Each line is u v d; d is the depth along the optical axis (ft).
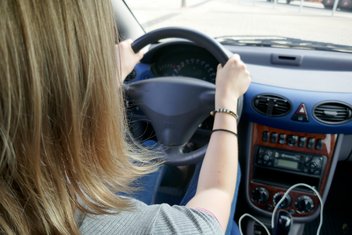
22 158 1.05
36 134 1.04
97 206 1.28
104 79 1.24
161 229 1.24
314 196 4.76
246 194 5.04
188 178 3.50
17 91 0.98
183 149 3.24
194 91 2.89
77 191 1.24
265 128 4.55
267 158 4.69
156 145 3.10
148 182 3.38
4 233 1.04
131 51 3.09
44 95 1.05
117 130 1.40
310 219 4.87
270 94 4.12
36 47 0.99
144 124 3.58
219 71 2.73
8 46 0.94
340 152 4.87
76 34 1.10
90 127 1.26
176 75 4.00
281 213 4.25
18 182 1.07
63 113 1.11
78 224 1.22
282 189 4.87
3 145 1.01
